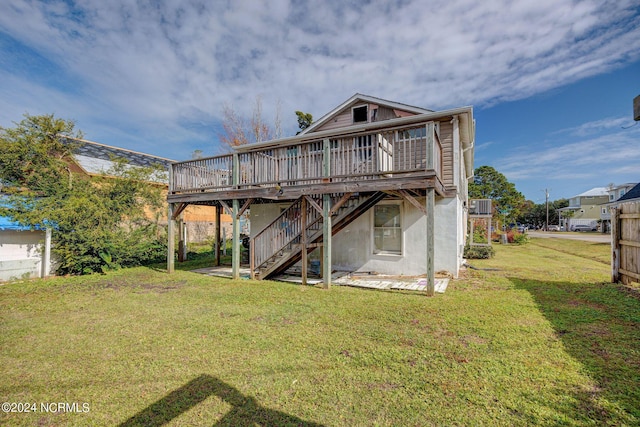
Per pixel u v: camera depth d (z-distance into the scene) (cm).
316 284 721
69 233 867
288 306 530
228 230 1920
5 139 802
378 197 775
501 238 2202
